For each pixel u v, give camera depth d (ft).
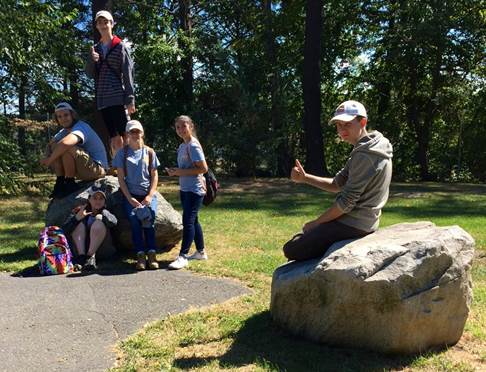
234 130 59.62
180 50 62.23
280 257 21.77
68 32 46.47
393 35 67.62
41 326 13.93
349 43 76.48
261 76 64.69
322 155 57.52
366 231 13.38
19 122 47.21
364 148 12.73
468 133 75.92
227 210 35.50
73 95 72.74
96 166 23.08
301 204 38.47
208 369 11.39
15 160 40.78
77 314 14.82
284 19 71.00
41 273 19.36
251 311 15.02
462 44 67.41
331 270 12.02
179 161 20.67
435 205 38.27
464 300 12.48
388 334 11.86
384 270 11.76
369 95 79.87
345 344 12.35
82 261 20.52
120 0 66.13
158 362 11.78
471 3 65.67
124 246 22.57
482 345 12.82
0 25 38.60
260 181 54.75
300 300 12.86
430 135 78.89
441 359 11.90
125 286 17.51
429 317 11.92
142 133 21.06
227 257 21.91
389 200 41.39
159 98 65.16
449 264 12.15
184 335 13.33
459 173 75.41
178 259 20.20
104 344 12.90
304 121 60.03
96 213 21.17
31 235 26.48
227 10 72.43
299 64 70.79
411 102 75.87
